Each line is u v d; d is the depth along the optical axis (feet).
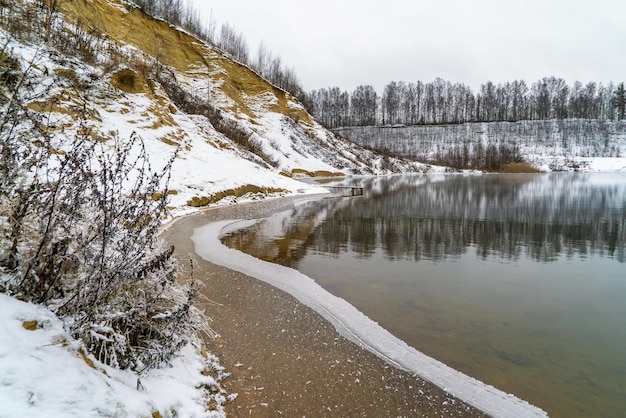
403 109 326.65
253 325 14.05
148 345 8.66
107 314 7.78
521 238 35.83
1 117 8.14
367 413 9.18
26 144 8.71
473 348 13.44
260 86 162.81
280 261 25.48
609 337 14.74
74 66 49.03
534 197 73.87
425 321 15.84
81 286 7.57
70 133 26.37
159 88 73.56
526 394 10.64
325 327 14.33
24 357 5.40
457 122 304.91
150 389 7.41
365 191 87.76
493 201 66.95
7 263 7.73
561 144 247.09
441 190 90.79
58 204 8.19
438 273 23.71
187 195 48.16
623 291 20.72
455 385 10.84
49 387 5.23
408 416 9.20
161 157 52.90
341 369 11.25
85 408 5.37
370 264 25.49
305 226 40.32
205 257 24.31
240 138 102.22
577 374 11.83
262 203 60.13
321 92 348.79
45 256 7.94
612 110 291.58
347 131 290.76
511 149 231.09
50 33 50.49
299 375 10.72
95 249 8.54
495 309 17.62
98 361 6.90
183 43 131.75
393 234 36.81
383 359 12.09
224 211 49.01
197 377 9.23
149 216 9.63
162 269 10.80
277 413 8.90
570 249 31.63
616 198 71.36
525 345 13.85
